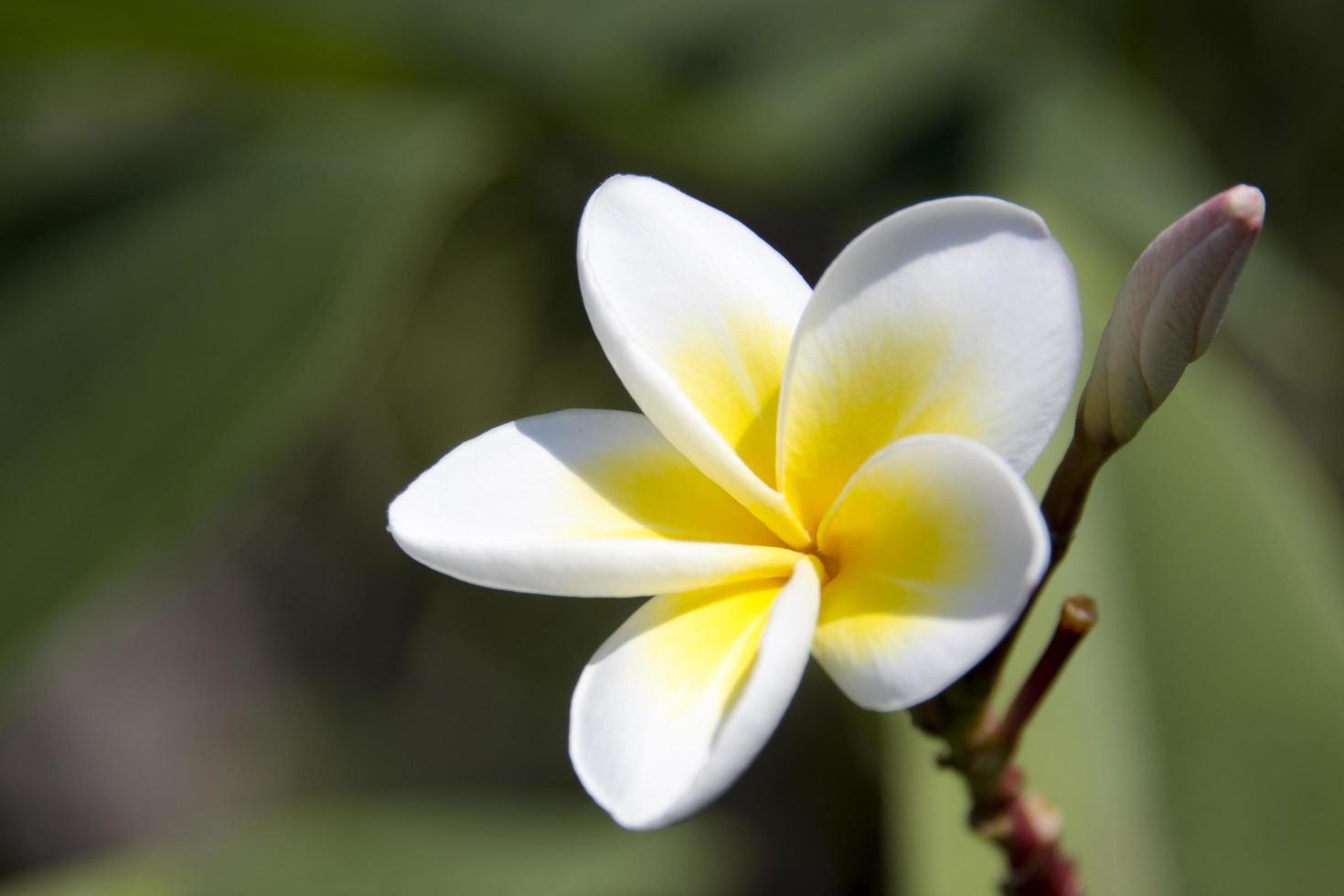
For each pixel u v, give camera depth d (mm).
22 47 767
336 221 694
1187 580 551
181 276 706
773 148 751
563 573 416
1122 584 552
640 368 420
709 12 796
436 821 725
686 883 715
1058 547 446
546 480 430
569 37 775
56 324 710
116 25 742
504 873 702
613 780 411
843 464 429
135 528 647
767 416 436
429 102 774
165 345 688
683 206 441
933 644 406
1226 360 735
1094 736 538
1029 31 786
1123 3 842
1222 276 418
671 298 436
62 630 640
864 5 798
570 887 701
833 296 427
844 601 419
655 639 422
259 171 732
